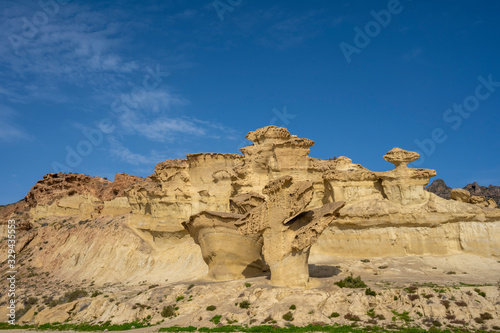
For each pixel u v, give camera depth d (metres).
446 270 50.03
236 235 51.06
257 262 52.75
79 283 75.62
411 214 56.97
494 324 32.78
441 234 55.59
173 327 39.31
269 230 46.22
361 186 62.41
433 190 94.56
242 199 55.19
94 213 101.06
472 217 55.06
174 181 74.38
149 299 47.72
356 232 58.81
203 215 51.97
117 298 53.75
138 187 84.06
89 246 86.00
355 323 35.12
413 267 51.44
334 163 68.25
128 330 41.31
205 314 41.16
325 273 50.38
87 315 51.09
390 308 37.12
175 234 72.69
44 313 53.78
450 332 31.66
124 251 77.06
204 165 72.69
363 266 52.12
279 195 45.97
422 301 36.66
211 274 52.69
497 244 53.34
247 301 41.44
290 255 44.59
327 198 64.25
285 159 64.69
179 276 63.53
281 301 39.84
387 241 57.16
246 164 68.12
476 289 37.62
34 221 113.25
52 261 89.56
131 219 84.75
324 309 38.00
